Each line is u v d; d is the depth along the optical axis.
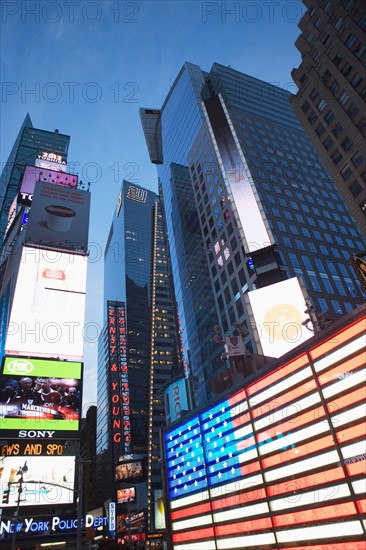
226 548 21.61
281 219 97.62
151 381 157.38
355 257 28.47
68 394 52.25
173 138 159.75
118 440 139.88
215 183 112.50
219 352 96.06
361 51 60.06
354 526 16.00
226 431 23.78
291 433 19.66
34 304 59.78
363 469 16.17
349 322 18.08
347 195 62.41
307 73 72.25
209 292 105.56
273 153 119.50
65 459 48.84
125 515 117.44
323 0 68.06
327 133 67.44
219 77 142.88
